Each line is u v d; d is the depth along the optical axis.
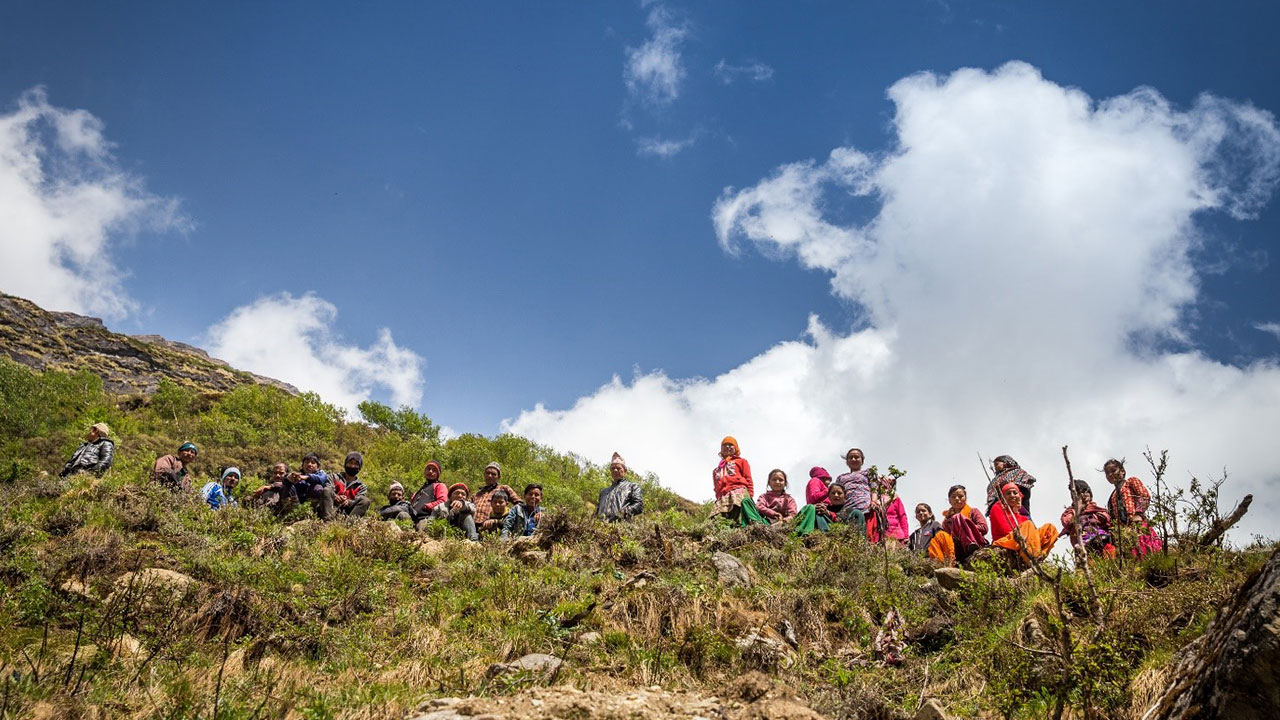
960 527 11.93
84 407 23.16
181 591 7.95
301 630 7.51
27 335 30.64
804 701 6.70
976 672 7.53
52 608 7.22
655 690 5.78
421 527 12.14
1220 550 9.09
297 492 12.34
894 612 8.48
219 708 5.84
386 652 7.52
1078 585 8.22
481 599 8.91
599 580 9.53
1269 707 4.47
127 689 5.98
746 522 13.05
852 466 13.51
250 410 24.81
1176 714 5.04
